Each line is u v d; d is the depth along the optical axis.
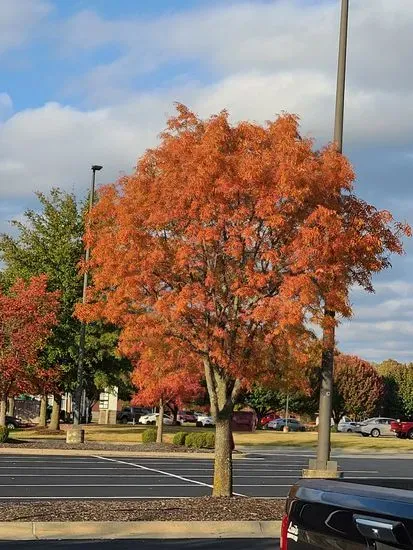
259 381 15.10
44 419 53.66
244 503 14.62
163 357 15.85
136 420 78.12
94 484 20.59
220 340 14.41
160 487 20.50
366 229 14.62
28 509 13.80
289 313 13.16
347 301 14.22
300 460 33.69
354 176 14.37
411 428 60.56
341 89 16.00
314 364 14.94
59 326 42.78
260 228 14.20
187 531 12.80
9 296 37.75
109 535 12.45
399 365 98.81
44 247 44.72
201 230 13.66
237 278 14.05
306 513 5.02
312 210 14.13
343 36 16.05
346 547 4.66
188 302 13.72
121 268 14.32
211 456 32.66
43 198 45.19
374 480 5.39
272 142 14.55
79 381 36.59
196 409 87.00
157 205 14.21
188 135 14.46
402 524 4.34
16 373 33.94
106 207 14.95
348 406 86.94
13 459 27.70
